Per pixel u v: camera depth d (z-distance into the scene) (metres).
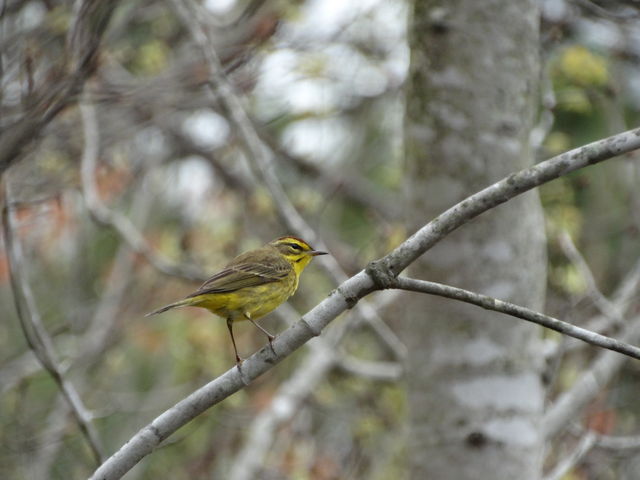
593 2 14.57
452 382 8.90
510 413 8.84
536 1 9.37
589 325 12.42
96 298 18.27
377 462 14.92
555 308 12.62
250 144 11.91
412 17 9.42
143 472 16.05
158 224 18.45
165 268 13.68
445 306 8.94
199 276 13.65
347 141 20.39
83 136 13.86
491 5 9.09
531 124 9.32
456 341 8.91
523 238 8.96
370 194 19.86
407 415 9.20
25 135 10.52
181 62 13.23
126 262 17.08
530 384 8.96
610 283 16.02
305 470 14.77
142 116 14.46
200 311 16.11
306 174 19.27
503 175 9.02
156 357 17.92
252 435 13.77
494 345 8.85
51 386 16.88
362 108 19.78
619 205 16.20
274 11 12.83
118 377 17.50
